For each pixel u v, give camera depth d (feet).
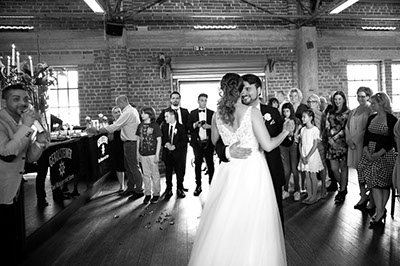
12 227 10.52
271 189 8.24
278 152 9.80
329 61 31.81
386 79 32.73
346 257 10.55
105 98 29.35
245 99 9.00
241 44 30.66
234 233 7.65
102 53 29.25
